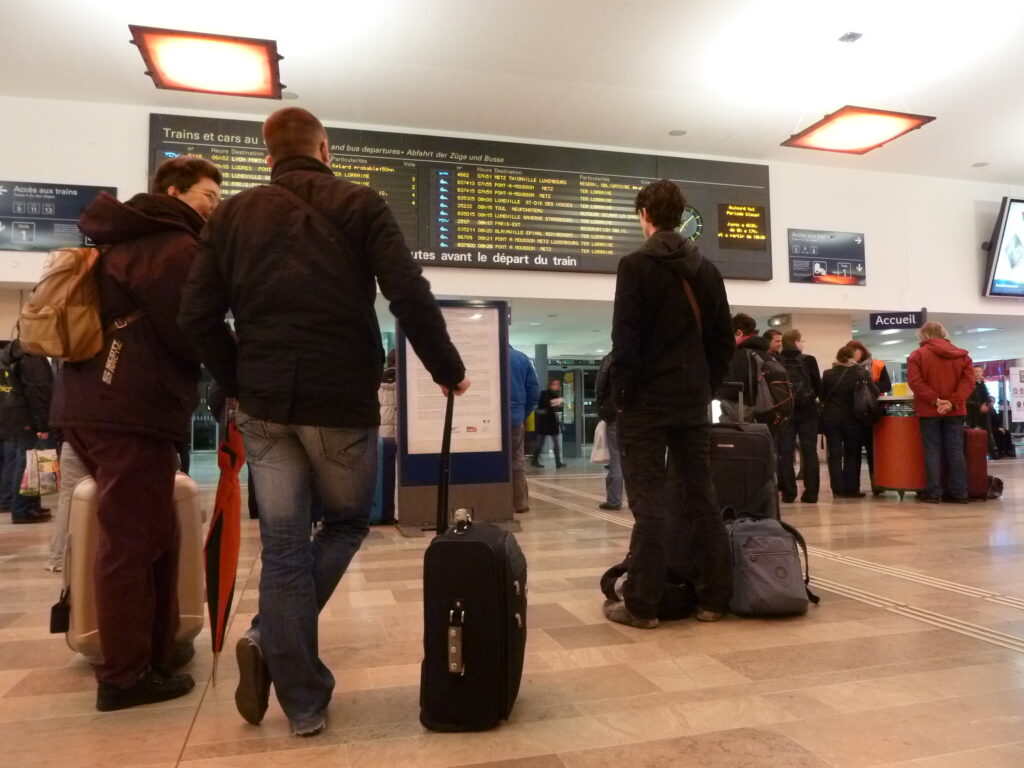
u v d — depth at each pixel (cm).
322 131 208
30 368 533
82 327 198
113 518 203
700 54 717
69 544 229
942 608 309
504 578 191
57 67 717
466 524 202
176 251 209
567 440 1466
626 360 275
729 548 294
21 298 808
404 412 508
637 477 283
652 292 279
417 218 872
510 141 909
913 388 662
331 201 186
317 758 175
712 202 980
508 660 191
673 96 807
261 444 185
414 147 877
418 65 729
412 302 175
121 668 204
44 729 193
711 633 276
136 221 208
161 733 190
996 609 308
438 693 190
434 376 187
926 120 727
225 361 188
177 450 220
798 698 212
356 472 188
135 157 801
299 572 186
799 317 1088
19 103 778
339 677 231
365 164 860
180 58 604
